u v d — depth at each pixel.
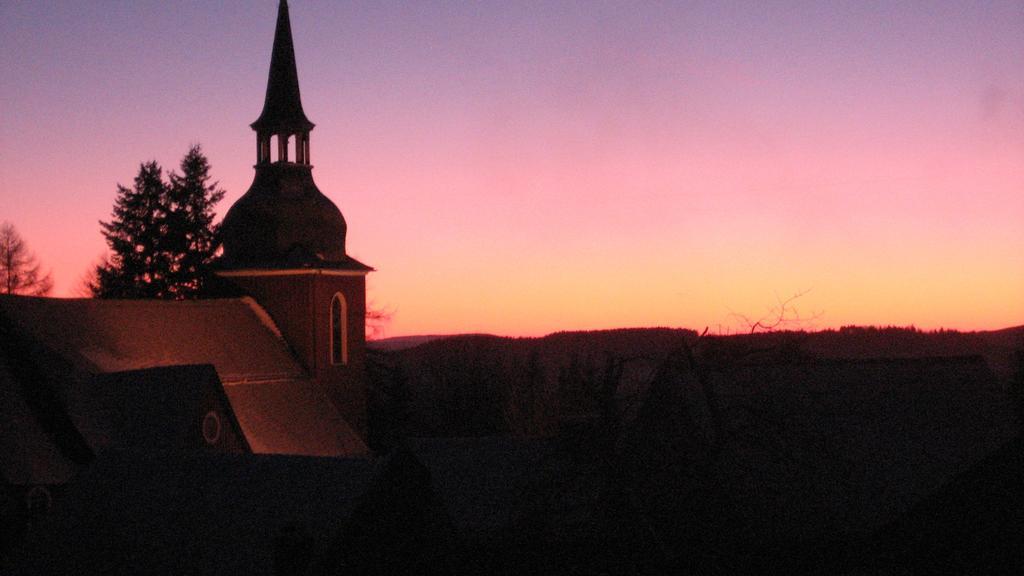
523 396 70.06
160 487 32.84
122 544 31.31
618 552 27.56
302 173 58.38
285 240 56.94
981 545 36.03
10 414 38.69
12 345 40.84
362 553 31.67
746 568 34.06
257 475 33.03
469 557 34.47
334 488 32.22
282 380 53.16
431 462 39.75
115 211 89.25
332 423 53.50
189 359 49.06
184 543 31.05
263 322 56.22
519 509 32.31
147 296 87.62
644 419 35.22
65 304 45.44
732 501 30.72
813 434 34.84
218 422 43.31
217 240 89.62
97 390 41.72
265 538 30.77
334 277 57.78
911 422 39.53
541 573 33.25
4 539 35.78
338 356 58.34
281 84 57.62
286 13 57.84
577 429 28.00
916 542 35.62
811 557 34.88
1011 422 39.72
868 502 35.94
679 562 27.77
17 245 96.19
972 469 37.16
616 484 27.30
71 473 38.28
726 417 36.25
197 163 90.56
